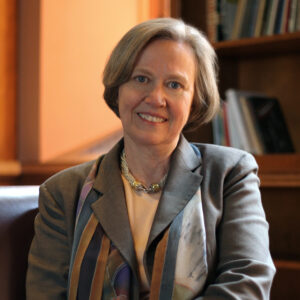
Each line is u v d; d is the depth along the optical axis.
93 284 1.43
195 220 1.44
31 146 2.99
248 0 2.61
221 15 2.68
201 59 1.52
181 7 2.89
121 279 1.42
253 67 2.92
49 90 2.98
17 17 3.02
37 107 2.96
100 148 3.18
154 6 3.23
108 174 1.57
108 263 1.44
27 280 1.55
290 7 2.51
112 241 1.45
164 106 1.45
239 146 2.62
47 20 2.96
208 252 1.42
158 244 1.42
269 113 2.71
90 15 3.12
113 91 1.57
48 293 1.51
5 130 2.96
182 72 1.45
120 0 3.23
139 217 1.51
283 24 2.52
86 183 1.58
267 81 2.89
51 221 1.58
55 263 1.54
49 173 2.93
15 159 3.03
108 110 3.23
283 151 2.67
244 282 1.31
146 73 1.44
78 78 3.09
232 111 2.64
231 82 2.93
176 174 1.51
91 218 1.50
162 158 1.53
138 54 1.45
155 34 1.44
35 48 2.96
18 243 1.61
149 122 1.46
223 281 1.35
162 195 1.49
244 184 1.52
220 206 1.49
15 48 3.02
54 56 2.99
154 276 1.39
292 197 2.74
